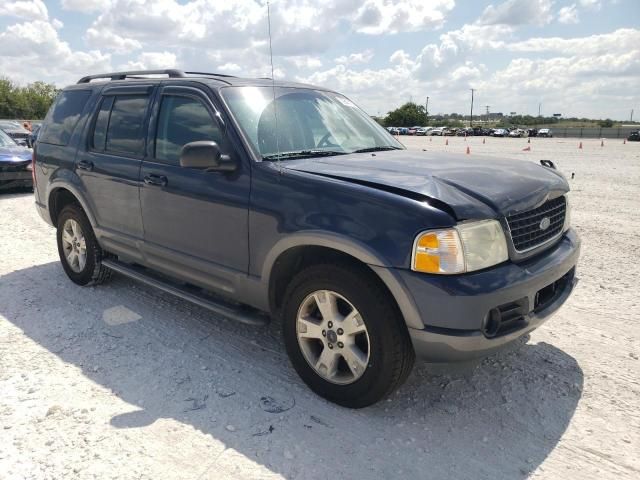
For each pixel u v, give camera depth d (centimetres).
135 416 305
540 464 270
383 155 381
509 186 309
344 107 454
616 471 264
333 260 311
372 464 269
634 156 2470
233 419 304
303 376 333
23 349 386
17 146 1161
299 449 279
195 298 391
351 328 303
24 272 563
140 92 436
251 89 395
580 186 1279
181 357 377
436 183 298
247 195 339
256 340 406
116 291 507
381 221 282
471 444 285
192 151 329
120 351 385
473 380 350
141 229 426
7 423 296
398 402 325
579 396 330
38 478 255
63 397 323
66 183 495
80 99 507
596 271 574
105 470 261
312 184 311
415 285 272
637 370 362
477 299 268
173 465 265
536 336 414
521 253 299
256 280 344
